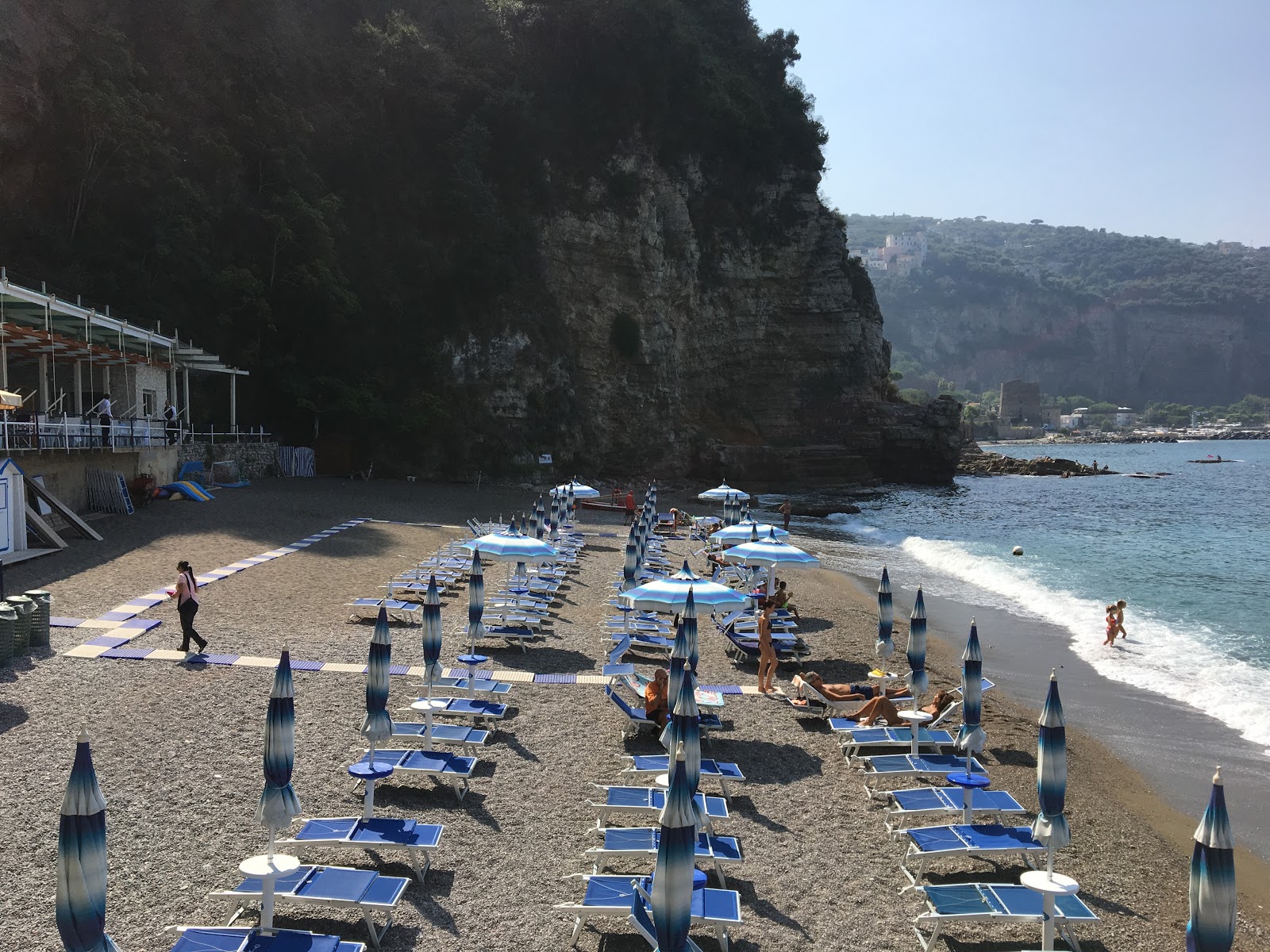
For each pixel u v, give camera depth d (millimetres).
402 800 10359
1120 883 9867
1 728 11297
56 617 16703
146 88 48469
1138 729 15977
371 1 68000
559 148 67750
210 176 50000
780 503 62438
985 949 8164
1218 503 71312
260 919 7582
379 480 51969
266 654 15320
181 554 23812
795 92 85562
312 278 49906
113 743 11078
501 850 9359
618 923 8164
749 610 21094
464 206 61000
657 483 69812
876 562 36469
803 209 81750
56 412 31719
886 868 9586
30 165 43312
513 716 13594
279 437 51406
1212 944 5820
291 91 57188
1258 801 12984
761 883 9117
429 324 58344
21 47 43312
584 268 68312
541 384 63031
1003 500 71938
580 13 68875
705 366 78375
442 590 22250
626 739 12750
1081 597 29391
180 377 43875
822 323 82188
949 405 82125
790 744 13266
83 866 5117
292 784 10398
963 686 10750
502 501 46812
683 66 74062
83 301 40125
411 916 8047
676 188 74125
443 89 64875
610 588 25453
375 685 9469
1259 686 18719
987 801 10156
